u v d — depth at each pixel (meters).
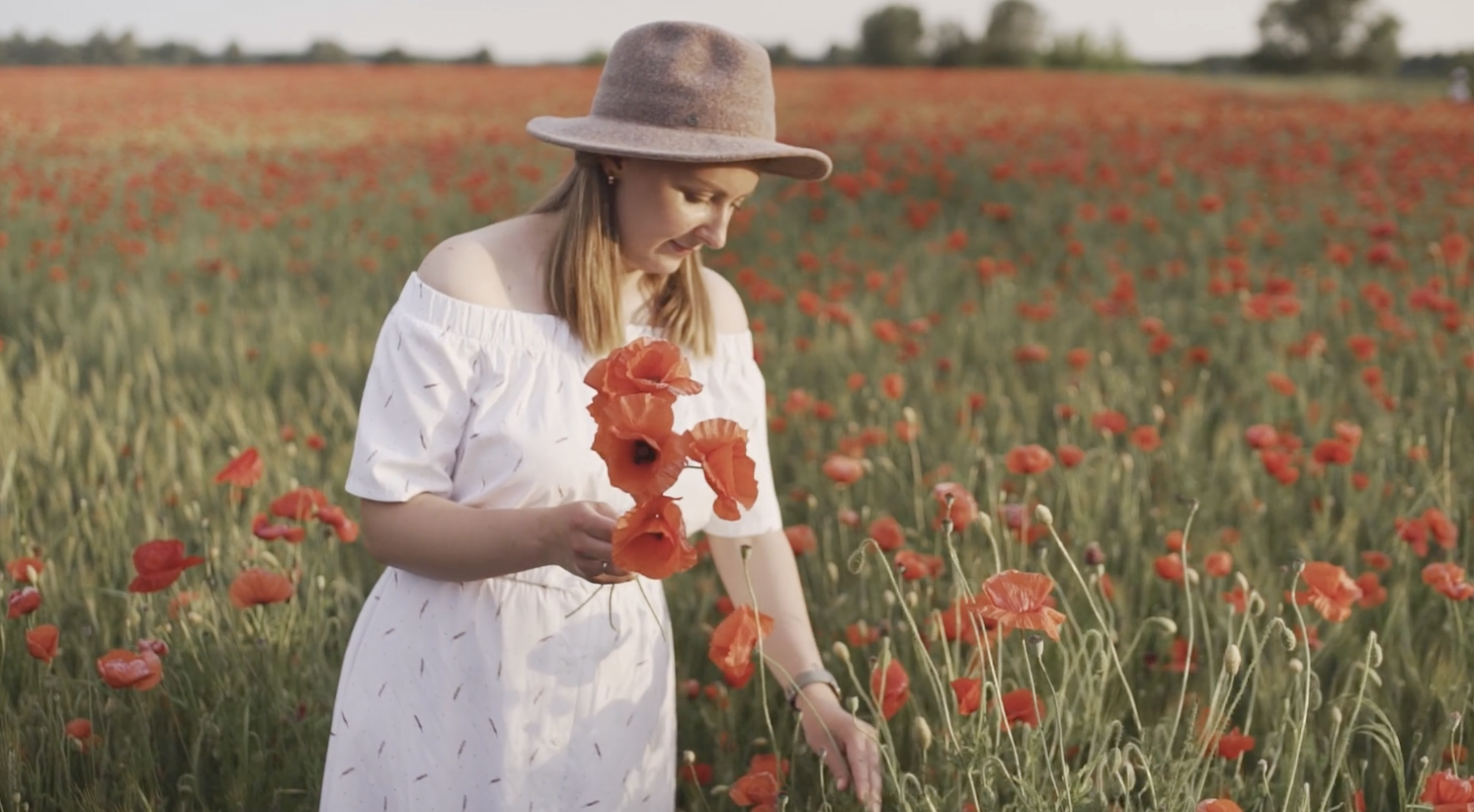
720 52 1.80
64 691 2.58
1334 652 3.04
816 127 19.48
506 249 1.85
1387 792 2.61
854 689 2.85
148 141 18.28
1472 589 2.60
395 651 1.88
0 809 2.27
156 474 3.91
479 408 1.80
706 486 1.99
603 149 1.74
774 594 2.15
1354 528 3.61
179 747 2.65
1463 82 27.88
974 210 11.92
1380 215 9.67
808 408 4.85
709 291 2.08
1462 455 4.32
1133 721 2.75
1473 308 6.72
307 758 2.50
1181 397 5.25
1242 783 2.34
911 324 5.68
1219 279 7.26
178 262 8.84
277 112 23.78
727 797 2.54
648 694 1.98
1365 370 4.75
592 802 1.92
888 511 3.88
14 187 11.89
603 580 1.62
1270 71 51.38
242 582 2.51
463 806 1.87
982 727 1.98
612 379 1.44
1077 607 3.08
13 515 3.39
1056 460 4.02
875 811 1.98
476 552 1.69
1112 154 15.73
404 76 33.44
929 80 32.38
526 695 1.86
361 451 1.76
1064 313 7.20
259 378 5.55
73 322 6.36
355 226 9.95
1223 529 3.60
